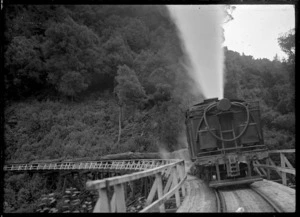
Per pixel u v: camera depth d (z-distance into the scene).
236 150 10.73
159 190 7.05
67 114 37.03
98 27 40.00
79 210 10.55
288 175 14.11
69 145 32.66
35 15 32.97
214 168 11.05
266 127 26.42
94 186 3.98
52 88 39.50
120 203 4.76
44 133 35.25
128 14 40.38
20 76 35.16
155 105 35.09
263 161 15.59
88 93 40.34
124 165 22.98
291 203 6.88
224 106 10.77
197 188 11.22
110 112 37.50
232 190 10.00
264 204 7.14
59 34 34.97
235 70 34.38
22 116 35.03
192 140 11.25
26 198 18.12
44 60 36.59
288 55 26.09
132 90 35.53
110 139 33.84
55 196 14.91
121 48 39.59
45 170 26.75
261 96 30.36
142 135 32.97
